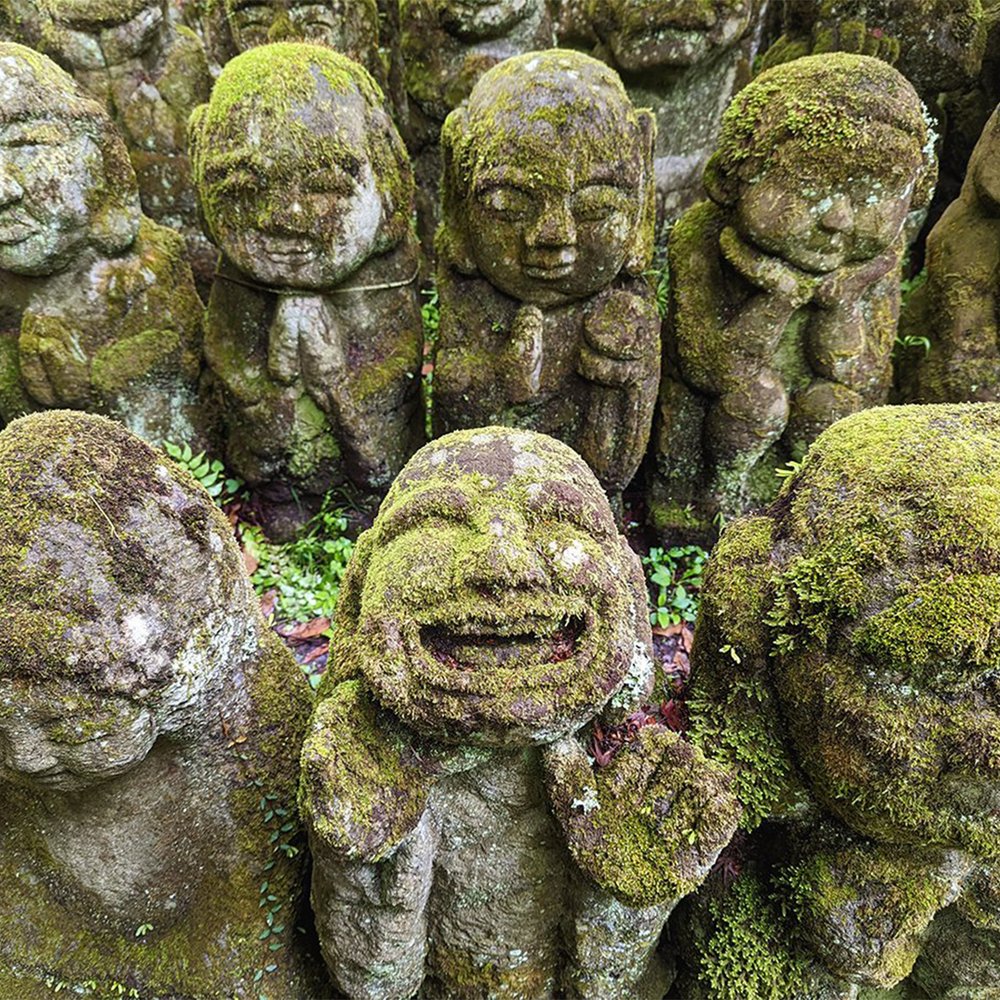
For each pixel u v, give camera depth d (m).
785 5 4.29
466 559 1.36
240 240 2.61
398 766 1.45
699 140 4.18
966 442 1.52
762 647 1.63
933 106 4.15
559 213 2.46
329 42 4.13
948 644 1.33
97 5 3.65
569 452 1.63
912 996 1.95
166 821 1.64
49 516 1.32
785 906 1.72
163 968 1.69
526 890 1.65
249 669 1.71
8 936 1.67
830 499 1.56
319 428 3.00
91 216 2.75
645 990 1.83
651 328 2.76
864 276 2.68
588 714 1.41
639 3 3.78
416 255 3.02
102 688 1.32
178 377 3.10
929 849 1.56
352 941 1.57
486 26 3.95
